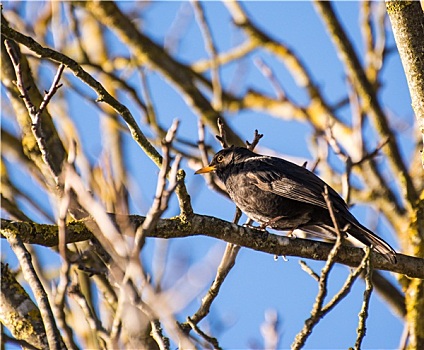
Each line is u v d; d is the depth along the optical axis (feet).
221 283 29.66
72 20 47.55
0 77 39.52
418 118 30.89
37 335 26.43
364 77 50.62
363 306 26.32
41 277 35.96
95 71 47.21
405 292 40.01
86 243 34.68
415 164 49.98
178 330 23.07
